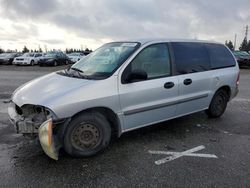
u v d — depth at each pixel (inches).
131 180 134.4
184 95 199.9
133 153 166.1
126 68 168.7
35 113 152.9
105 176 137.9
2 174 138.3
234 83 247.3
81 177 136.6
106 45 203.3
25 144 175.6
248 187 129.4
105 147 165.3
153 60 182.9
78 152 155.3
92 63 184.5
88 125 156.4
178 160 157.5
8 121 222.4
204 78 214.5
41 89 159.8
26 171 141.6
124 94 164.9
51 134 140.6
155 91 179.2
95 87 156.1
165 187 128.6
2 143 176.9
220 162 155.3
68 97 147.4
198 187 128.7
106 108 160.2
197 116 248.1
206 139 192.1
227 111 270.5
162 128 212.8
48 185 129.0
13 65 1165.1
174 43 200.2
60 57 1160.2
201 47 220.8
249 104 305.4
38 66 1094.4
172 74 191.8
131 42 189.0
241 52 1030.4
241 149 174.9
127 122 171.6
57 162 151.8
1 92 367.2
